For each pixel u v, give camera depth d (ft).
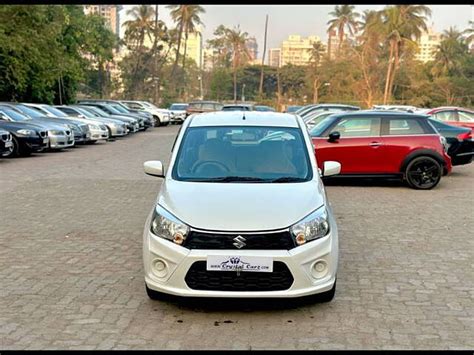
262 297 15.16
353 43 238.27
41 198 34.19
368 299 17.17
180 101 245.86
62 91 131.95
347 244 23.75
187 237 15.34
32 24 101.65
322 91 232.94
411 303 16.89
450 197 36.06
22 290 17.76
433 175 39.19
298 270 15.21
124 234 25.20
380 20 195.11
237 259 14.99
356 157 38.99
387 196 36.27
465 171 51.44
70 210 30.60
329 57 236.22
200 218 15.52
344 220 28.60
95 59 173.17
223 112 22.86
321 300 16.46
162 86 238.89
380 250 22.84
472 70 230.89
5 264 20.51
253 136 20.16
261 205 16.06
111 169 48.55
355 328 15.02
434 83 220.02
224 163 18.98
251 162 19.02
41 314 15.83
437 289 18.16
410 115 39.86
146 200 33.81
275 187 17.43
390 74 197.67
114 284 18.37
